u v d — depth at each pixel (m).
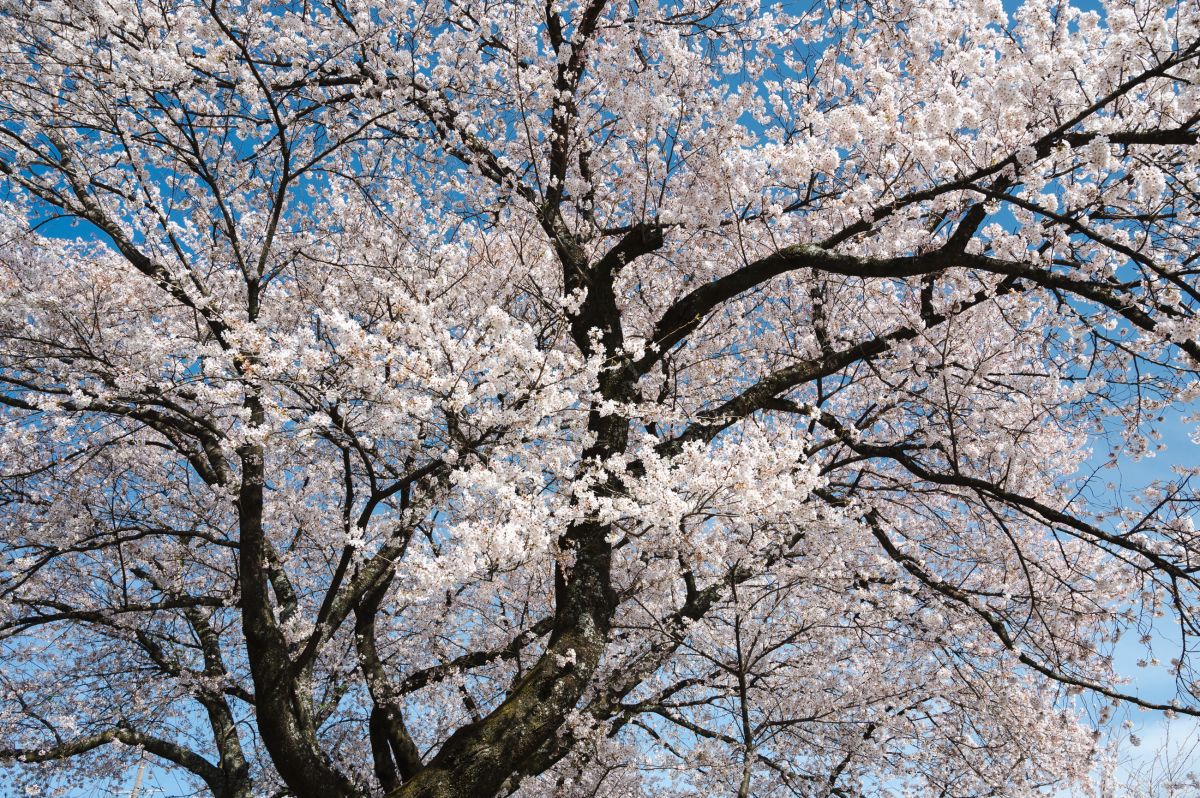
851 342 7.36
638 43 6.46
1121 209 5.09
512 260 7.70
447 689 7.48
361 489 8.14
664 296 7.71
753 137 6.79
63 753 7.50
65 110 5.85
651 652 6.34
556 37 6.94
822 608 7.14
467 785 4.30
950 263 5.23
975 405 6.91
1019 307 5.80
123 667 8.05
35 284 7.14
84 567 8.02
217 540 5.67
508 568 4.20
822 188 6.72
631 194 7.09
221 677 7.18
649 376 7.37
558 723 4.65
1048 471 7.97
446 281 6.71
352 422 4.73
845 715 7.25
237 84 5.73
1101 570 7.71
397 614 7.50
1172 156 5.57
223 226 6.48
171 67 4.99
